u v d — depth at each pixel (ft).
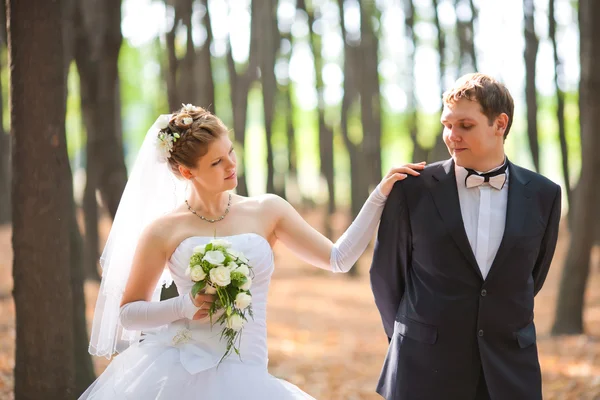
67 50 27.45
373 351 26.71
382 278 10.80
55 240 12.84
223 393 9.87
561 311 28.02
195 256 9.70
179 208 10.78
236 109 51.96
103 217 65.57
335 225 67.31
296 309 37.78
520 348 10.12
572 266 27.76
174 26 27.63
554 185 10.41
